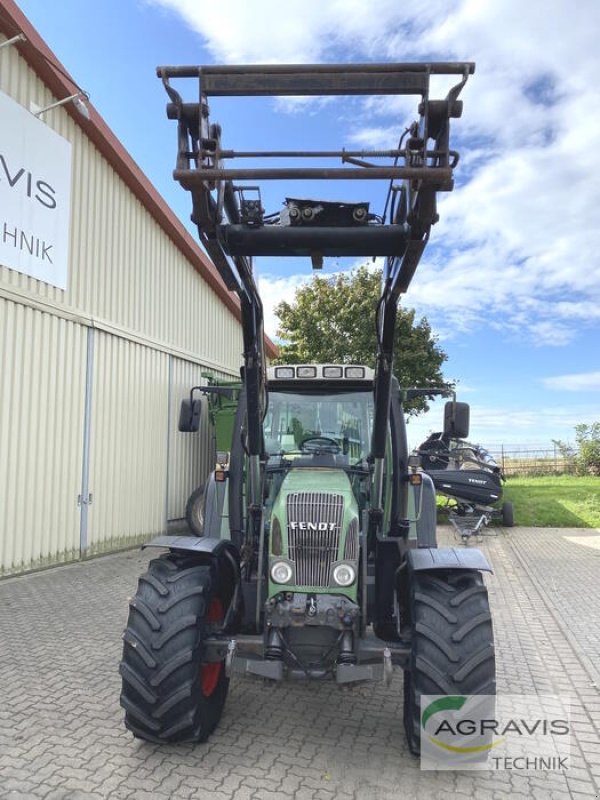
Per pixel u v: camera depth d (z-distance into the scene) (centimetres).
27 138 817
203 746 358
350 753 353
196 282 1352
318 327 2230
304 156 302
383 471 438
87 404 942
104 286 995
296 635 358
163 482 1174
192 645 332
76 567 870
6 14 755
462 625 330
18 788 311
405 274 345
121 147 1009
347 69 288
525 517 1461
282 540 368
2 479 770
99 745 356
